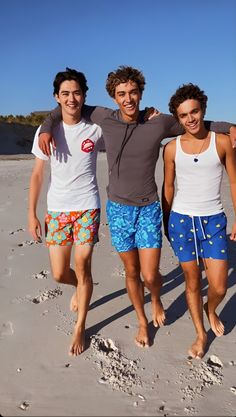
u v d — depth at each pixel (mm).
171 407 2650
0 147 40156
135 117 3117
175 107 3000
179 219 3164
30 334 3514
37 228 3467
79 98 3199
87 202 3398
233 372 2961
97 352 3238
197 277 3188
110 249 5574
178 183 3195
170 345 3316
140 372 2994
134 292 3365
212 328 3439
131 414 2602
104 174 13742
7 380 2939
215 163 3037
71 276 3641
